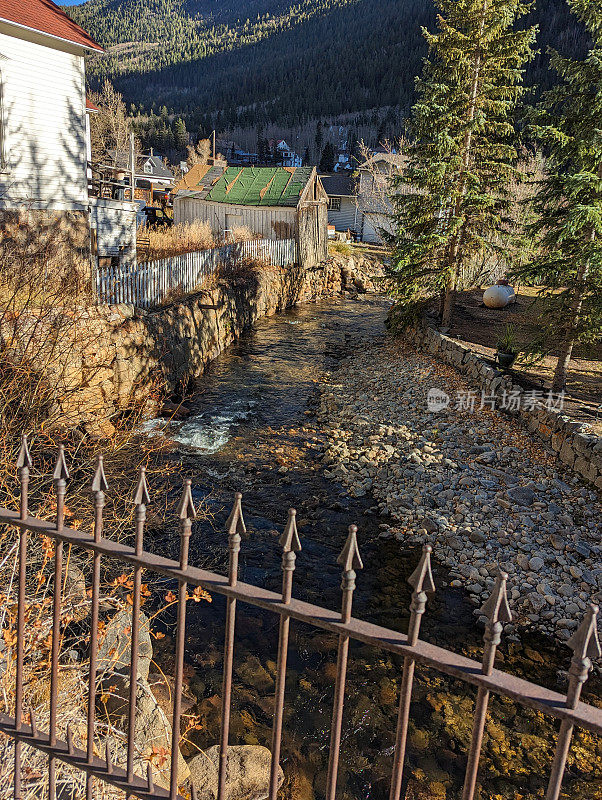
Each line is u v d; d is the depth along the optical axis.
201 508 8.94
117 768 2.27
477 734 1.53
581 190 10.19
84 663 4.10
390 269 18.34
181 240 23.83
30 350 7.52
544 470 10.02
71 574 5.20
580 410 10.95
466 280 24.34
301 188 30.70
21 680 2.38
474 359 14.12
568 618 6.89
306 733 5.07
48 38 13.77
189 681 5.54
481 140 16.78
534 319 18.38
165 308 14.84
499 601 1.46
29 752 3.00
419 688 5.68
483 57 16.27
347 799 4.45
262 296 24.00
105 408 10.90
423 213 16.61
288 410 13.75
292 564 1.77
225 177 33.75
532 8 15.57
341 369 17.34
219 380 15.79
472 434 11.58
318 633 6.46
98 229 16.58
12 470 5.90
